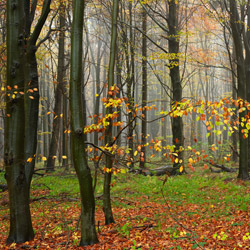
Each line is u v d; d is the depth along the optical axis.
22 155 6.12
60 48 17.27
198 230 6.65
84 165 5.51
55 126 17.77
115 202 9.98
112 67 6.98
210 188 11.75
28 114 6.69
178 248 5.48
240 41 13.11
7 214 9.09
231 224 6.81
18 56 6.02
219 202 9.27
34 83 6.74
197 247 5.55
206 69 25.62
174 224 7.25
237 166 18.00
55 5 13.85
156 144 5.59
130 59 19.33
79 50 5.38
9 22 5.99
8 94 5.97
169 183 13.00
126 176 15.15
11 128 5.99
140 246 5.75
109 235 6.45
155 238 6.26
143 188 12.33
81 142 5.42
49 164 17.30
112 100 5.97
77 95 5.35
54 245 6.03
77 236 6.50
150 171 15.76
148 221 7.61
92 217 5.78
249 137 14.16
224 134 29.45
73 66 5.32
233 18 13.04
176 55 15.14
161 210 8.80
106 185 7.17
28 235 6.26
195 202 9.62
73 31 5.40
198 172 16.36
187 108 5.09
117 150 6.05
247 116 5.43
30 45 6.59
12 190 6.13
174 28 16.39
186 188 12.10
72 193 11.36
